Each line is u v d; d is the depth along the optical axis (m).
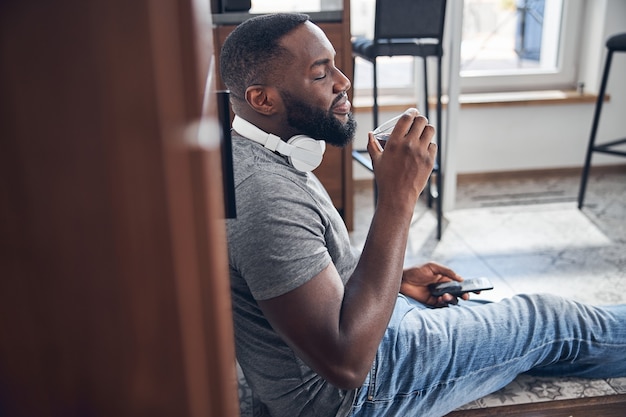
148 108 0.22
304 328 0.98
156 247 0.24
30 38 0.21
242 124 1.13
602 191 3.18
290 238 0.99
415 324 1.28
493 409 1.43
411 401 1.26
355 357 0.99
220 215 0.36
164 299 0.25
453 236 2.64
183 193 0.25
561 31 3.45
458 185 3.37
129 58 0.22
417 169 1.06
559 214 2.87
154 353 0.25
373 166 1.10
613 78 3.33
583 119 3.39
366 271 1.04
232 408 0.34
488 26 3.47
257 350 1.17
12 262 0.23
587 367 1.50
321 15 2.34
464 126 3.34
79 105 0.22
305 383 1.18
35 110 0.22
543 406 1.43
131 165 0.23
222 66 1.17
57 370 0.25
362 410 1.22
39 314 0.24
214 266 0.29
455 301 1.53
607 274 2.23
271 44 1.11
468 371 1.29
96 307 0.24
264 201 1.00
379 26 2.41
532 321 1.37
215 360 0.29
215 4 2.43
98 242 0.23
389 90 3.48
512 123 3.36
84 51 0.21
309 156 1.13
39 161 0.22
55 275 0.24
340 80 1.16
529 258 2.39
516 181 3.39
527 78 3.49
